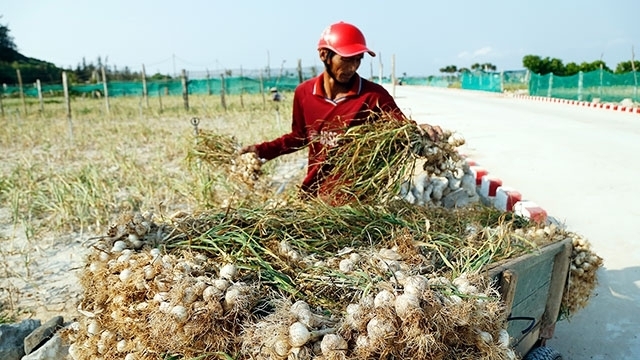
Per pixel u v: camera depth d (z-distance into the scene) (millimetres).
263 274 2229
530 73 37375
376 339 1646
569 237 3150
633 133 14656
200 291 1898
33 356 3232
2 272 5086
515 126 16938
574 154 11148
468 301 1810
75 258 5438
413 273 2166
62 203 6570
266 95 38531
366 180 3414
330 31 3510
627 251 5531
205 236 2576
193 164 7281
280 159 10484
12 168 9703
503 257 2611
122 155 11133
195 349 1869
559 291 3062
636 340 3893
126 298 2100
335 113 3717
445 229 2984
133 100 38562
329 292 2146
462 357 1773
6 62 64562
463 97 39375
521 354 2932
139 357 2068
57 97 44469
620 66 47781
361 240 2805
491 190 6562
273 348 1723
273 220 2795
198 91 44625
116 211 6977
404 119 3412
